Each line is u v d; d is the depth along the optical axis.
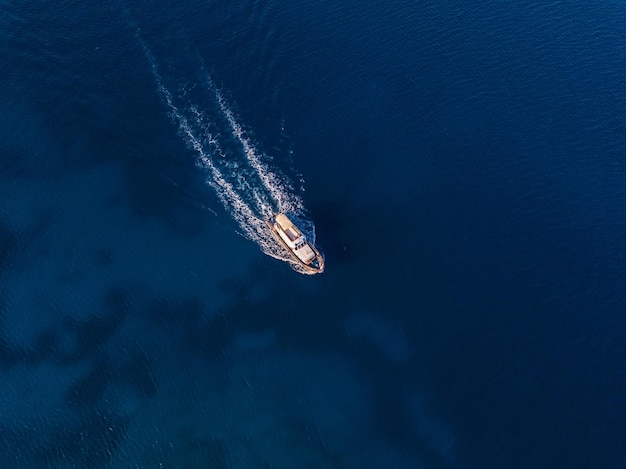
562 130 187.50
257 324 145.12
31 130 173.75
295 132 180.38
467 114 189.00
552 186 174.25
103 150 171.50
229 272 152.50
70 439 127.50
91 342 140.12
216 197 165.12
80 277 149.38
